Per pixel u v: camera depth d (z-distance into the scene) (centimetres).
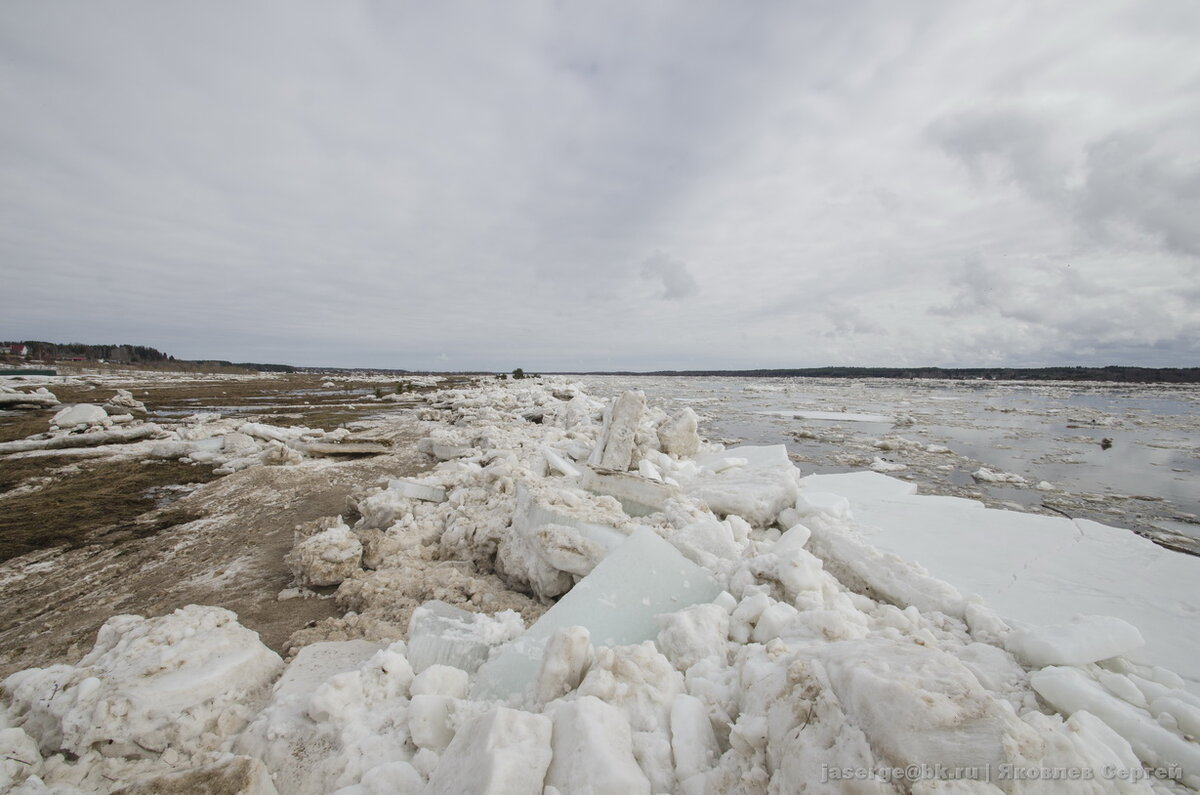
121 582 610
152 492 1041
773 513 716
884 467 1484
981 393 5641
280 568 646
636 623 370
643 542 427
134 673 302
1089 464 1566
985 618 361
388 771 244
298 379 7462
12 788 244
